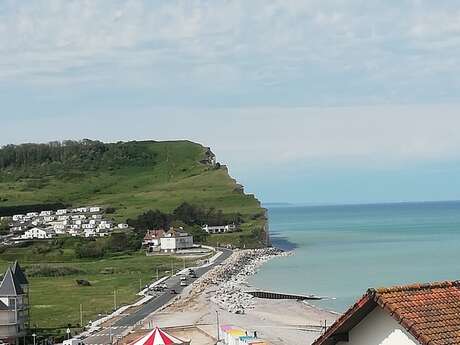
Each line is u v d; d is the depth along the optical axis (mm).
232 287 177500
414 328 15320
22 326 117312
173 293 167375
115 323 127312
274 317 132250
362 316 16500
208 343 105875
